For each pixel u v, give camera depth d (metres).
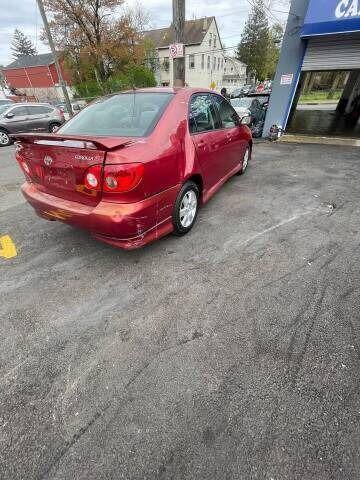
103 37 25.48
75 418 1.57
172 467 1.36
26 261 2.95
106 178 2.18
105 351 1.96
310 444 1.43
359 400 1.62
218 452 1.41
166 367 1.84
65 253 3.06
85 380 1.77
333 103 13.66
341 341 1.99
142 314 2.26
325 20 7.29
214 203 4.26
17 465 1.39
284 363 1.85
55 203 2.59
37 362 1.89
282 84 9.12
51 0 23.12
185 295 2.44
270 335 2.05
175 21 8.24
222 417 1.55
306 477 1.32
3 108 11.07
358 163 6.42
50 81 43.66
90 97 30.47
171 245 3.16
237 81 51.75
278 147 8.40
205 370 1.81
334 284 2.53
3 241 3.33
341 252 3.00
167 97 3.00
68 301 2.40
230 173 4.59
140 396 1.67
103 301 2.40
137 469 1.36
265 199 4.40
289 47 8.62
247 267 2.78
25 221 3.83
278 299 2.38
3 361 1.91
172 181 2.69
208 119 3.56
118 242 2.48
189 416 1.56
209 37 38.53
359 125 11.16
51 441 1.47
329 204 4.20
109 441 1.47
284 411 1.58
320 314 2.21
